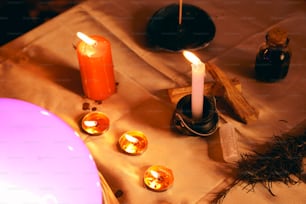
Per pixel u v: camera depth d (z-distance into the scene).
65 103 1.19
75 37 1.28
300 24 1.27
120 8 1.32
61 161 0.95
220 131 1.12
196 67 1.06
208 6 1.31
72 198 0.95
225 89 1.15
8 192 0.92
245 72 1.21
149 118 1.16
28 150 0.94
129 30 1.28
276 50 1.17
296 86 1.18
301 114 1.15
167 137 1.14
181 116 1.12
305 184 1.07
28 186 0.92
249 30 1.27
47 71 1.23
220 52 1.24
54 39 1.28
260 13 1.29
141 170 1.10
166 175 1.09
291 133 1.13
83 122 1.15
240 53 1.24
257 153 1.10
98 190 0.99
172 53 1.24
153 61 1.23
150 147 1.13
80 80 1.22
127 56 1.24
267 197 1.06
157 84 1.20
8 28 1.88
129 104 1.18
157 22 1.27
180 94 1.16
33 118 0.97
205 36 1.24
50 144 0.96
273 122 1.14
